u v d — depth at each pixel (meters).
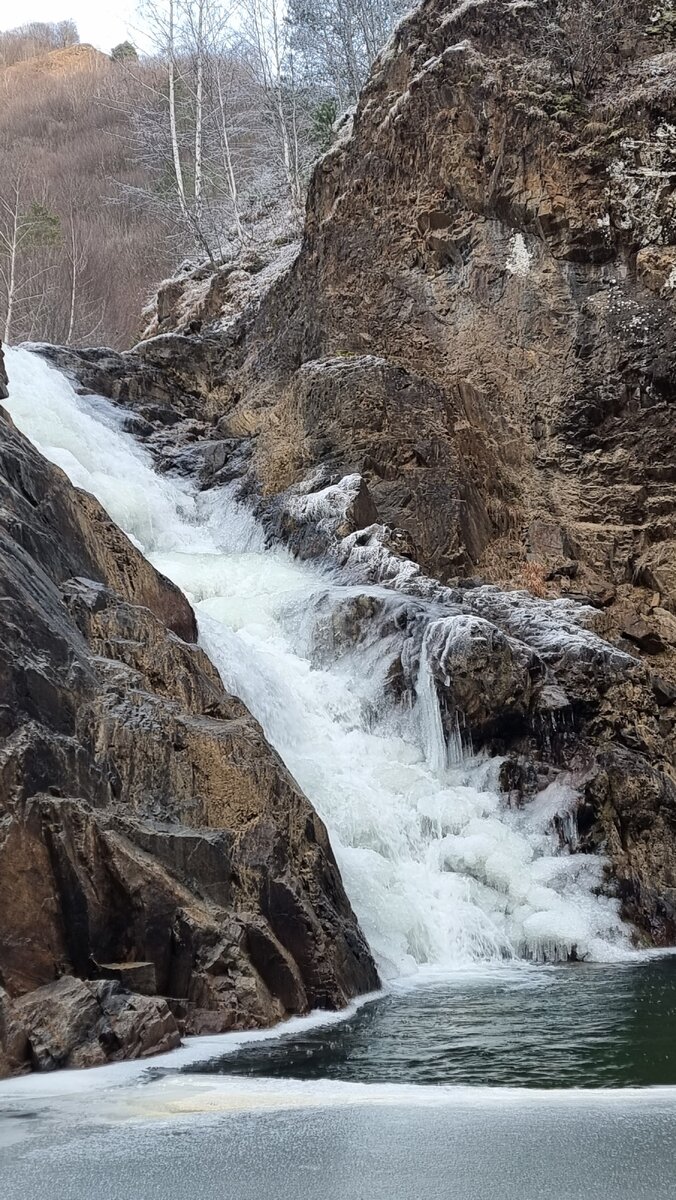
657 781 14.58
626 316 19.80
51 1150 5.11
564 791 13.98
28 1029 6.84
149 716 9.03
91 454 20.14
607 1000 9.28
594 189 20.14
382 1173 4.72
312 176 23.97
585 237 20.14
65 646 8.81
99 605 9.90
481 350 20.86
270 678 13.91
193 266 34.44
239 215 37.38
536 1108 5.76
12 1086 6.37
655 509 19.45
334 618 15.58
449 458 19.38
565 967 11.51
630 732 15.06
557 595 18.77
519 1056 7.16
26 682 8.07
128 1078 6.55
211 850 8.59
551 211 20.20
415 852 12.89
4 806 7.52
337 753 13.84
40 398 20.75
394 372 19.88
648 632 18.25
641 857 14.08
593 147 20.22
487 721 14.34
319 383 20.11
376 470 19.22
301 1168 4.80
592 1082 6.45
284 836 9.53
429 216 21.69
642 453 19.61
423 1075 6.66
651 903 13.59
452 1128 5.38
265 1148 5.09
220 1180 4.67
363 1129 5.38
